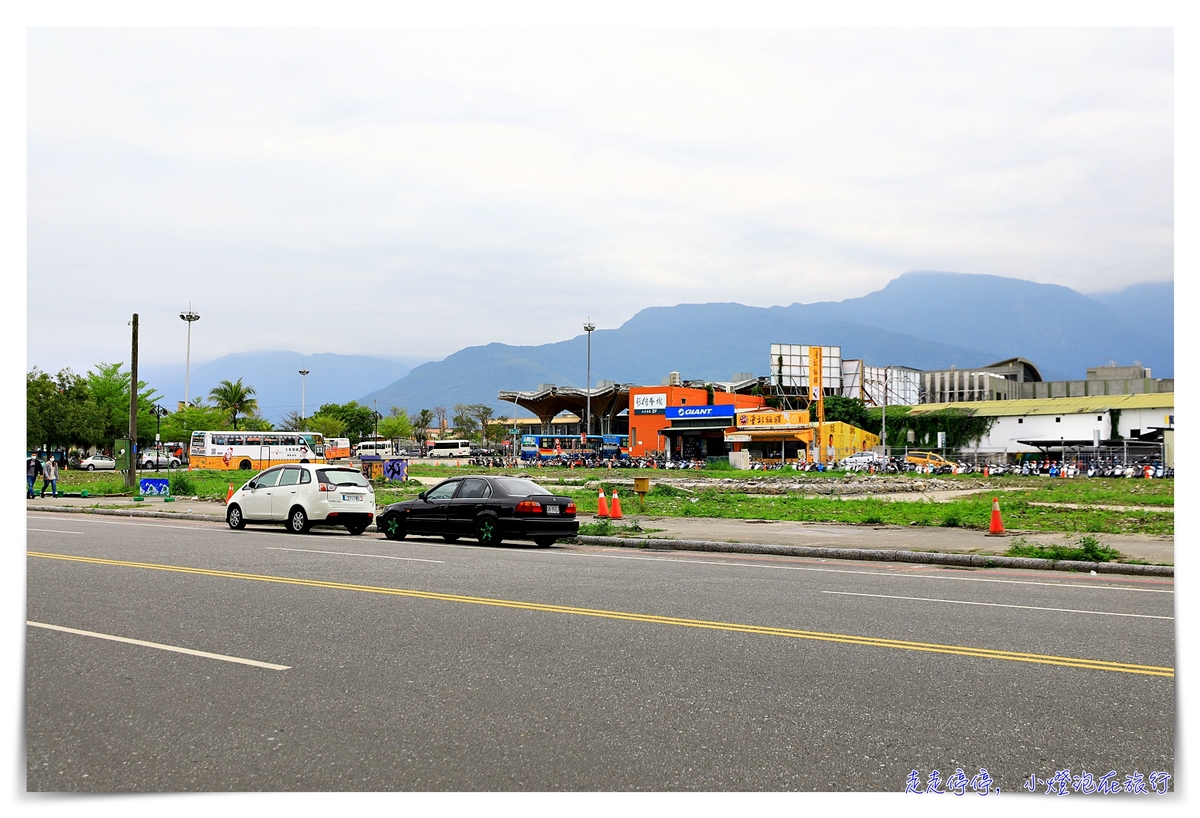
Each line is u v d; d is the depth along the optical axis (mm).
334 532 21938
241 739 5457
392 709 6008
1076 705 6070
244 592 10773
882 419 83188
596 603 10086
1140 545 16312
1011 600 10586
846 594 10977
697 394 87750
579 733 5523
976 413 81125
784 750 5242
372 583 11602
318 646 7840
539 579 12172
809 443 71938
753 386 99938
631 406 89500
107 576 12180
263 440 75500
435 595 10586
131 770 5004
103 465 72875
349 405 145625
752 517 23672
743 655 7492
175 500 34406
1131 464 57344
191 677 6816
